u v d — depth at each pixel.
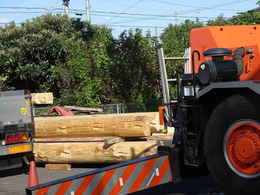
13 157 9.87
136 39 20.25
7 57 22.67
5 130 9.65
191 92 4.81
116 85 20.16
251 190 3.94
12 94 9.88
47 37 23.06
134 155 9.55
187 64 6.06
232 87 4.03
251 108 3.95
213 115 4.28
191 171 5.17
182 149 5.06
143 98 19.67
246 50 4.70
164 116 5.44
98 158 10.15
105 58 20.22
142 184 5.07
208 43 5.63
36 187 4.87
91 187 5.04
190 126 4.79
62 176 9.80
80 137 10.74
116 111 18.02
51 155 10.75
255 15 14.27
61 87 21.42
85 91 19.94
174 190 6.72
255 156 3.92
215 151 4.26
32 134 10.20
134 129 9.73
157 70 19.73
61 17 25.67
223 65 4.45
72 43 23.05
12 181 9.45
